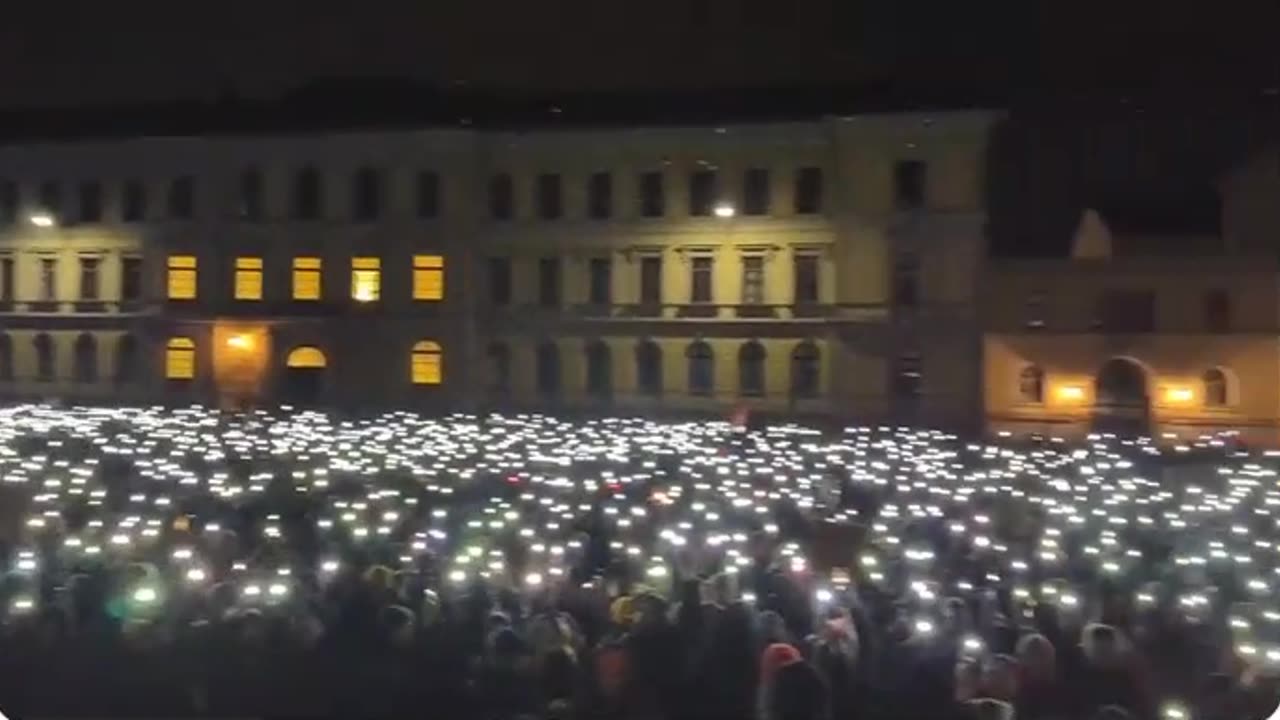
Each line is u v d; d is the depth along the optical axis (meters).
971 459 48.09
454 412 76.38
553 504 31.19
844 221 74.56
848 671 17.00
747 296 77.31
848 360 74.62
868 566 24.09
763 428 64.19
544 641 17.81
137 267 84.69
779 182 76.50
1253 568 25.34
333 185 81.75
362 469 40.12
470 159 80.31
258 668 17.50
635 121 79.12
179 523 27.73
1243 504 35.47
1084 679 16.58
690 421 70.00
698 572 23.14
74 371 85.69
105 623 18.77
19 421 58.59
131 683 17.28
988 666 16.78
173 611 19.45
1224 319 68.50
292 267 82.44
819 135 75.44
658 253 78.56
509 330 80.75
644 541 27.58
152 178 84.06
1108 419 70.31
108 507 31.28
